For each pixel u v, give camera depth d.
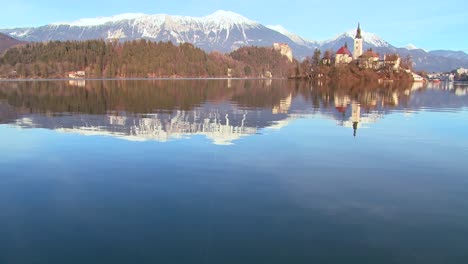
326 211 11.30
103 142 20.92
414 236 9.79
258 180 14.19
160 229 9.99
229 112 36.00
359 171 15.72
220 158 17.45
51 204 11.73
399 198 12.55
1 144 20.33
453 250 9.09
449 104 49.78
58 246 9.18
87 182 13.81
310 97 59.03
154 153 18.30
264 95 63.44
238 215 10.90
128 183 13.69
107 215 10.88
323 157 18.02
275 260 8.59
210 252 8.89
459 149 20.22
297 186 13.55
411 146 20.94
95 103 44.94
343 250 9.05
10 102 45.59
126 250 8.98
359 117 33.66
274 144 20.78
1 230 10.02
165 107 40.56
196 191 12.87
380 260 8.65
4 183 13.75
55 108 38.69
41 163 16.42
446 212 11.39
